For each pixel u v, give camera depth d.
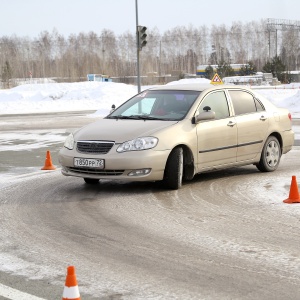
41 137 30.00
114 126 14.86
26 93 79.50
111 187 15.23
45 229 11.12
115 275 8.50
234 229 10.95
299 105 49.12
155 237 10.48
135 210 12.60
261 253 9.47
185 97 15.81
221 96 16.22
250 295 7.67
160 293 7.77
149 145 14.16
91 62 184.75
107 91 74.88
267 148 17.16
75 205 13.16
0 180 16.61
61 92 77.19
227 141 15.86
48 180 16.52
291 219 11.66
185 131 14.84
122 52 194.50
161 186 15.24
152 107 15.82
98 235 10.66
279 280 8.23
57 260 9.23
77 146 14.60
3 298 7.60
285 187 14.95
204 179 16.22
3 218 12.02
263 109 17.19
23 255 9.52
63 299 6.08
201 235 10.57
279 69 146.62
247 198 13.68
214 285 8.05
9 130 34.72
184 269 8.73
